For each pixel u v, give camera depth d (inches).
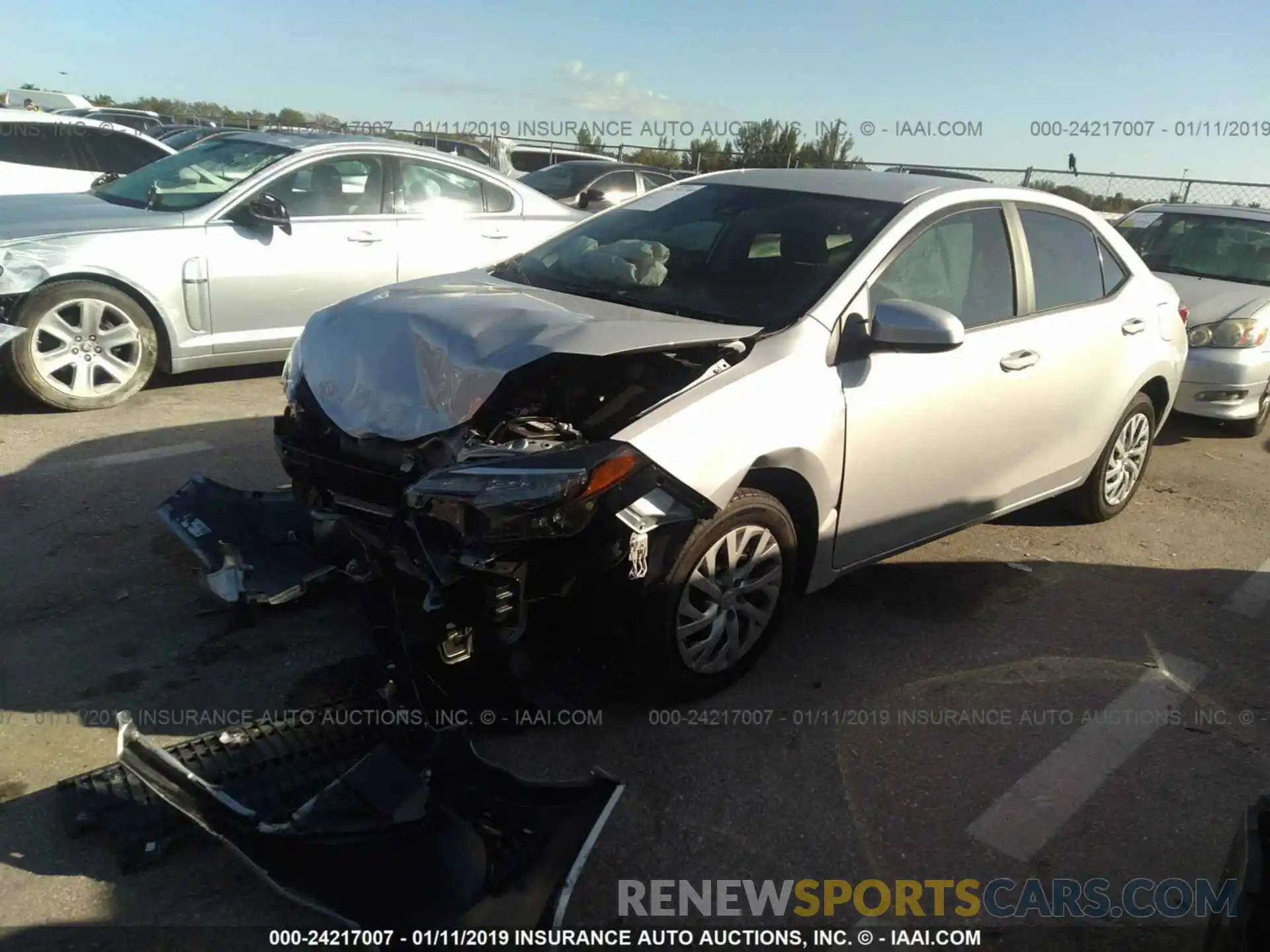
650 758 125.8
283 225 257.1
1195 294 291.6
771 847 113.1
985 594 177.6
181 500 159.0
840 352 140.6
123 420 232.4
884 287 149.3
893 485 150.4
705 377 127.7
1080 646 161.9
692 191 179.0
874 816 119.1
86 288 233.5
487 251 294.5
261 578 146.0
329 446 136.9
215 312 252.8
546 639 129.6
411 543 118.1
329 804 104.0
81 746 119.6
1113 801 124.8
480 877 99.7
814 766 127.0
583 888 105.5
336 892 96.3
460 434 121.0
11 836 105.1
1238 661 161.2
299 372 144.9
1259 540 214.5
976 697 144.8
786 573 141.5
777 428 129.0
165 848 104.8
